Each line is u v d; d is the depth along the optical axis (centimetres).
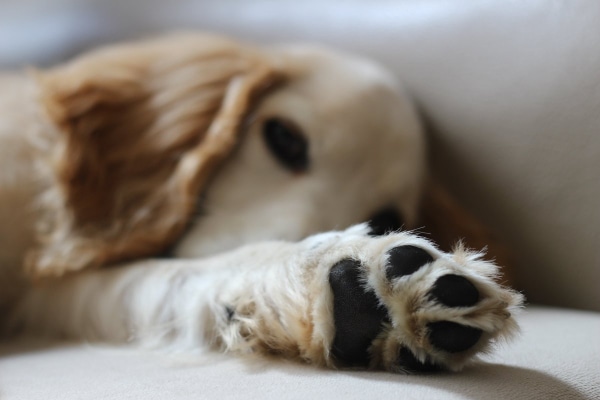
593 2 60
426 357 42
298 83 67
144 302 56
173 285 55
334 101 65
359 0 80
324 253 45
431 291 41
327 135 64
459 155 67
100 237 63
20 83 73
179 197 64
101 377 45
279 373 44
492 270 43
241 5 91
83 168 65
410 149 67
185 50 72
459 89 67
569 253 60
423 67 71
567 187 60
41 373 46
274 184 64
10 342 60
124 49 75
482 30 66
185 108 68
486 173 65
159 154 67
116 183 66
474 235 65
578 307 60
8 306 64
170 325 54
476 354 43
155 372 45
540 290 62
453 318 41
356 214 64
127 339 56
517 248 63
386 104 67
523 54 63
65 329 60
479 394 40
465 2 69
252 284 49
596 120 59
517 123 63
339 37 79
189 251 63
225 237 62
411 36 73
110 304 58
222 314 50
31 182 64
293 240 61
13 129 65
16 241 63
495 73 65
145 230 64
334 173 64
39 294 62
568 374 43
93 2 105
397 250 43
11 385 44
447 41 69
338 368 44
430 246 43
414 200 68
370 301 43
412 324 42
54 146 65
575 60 60
